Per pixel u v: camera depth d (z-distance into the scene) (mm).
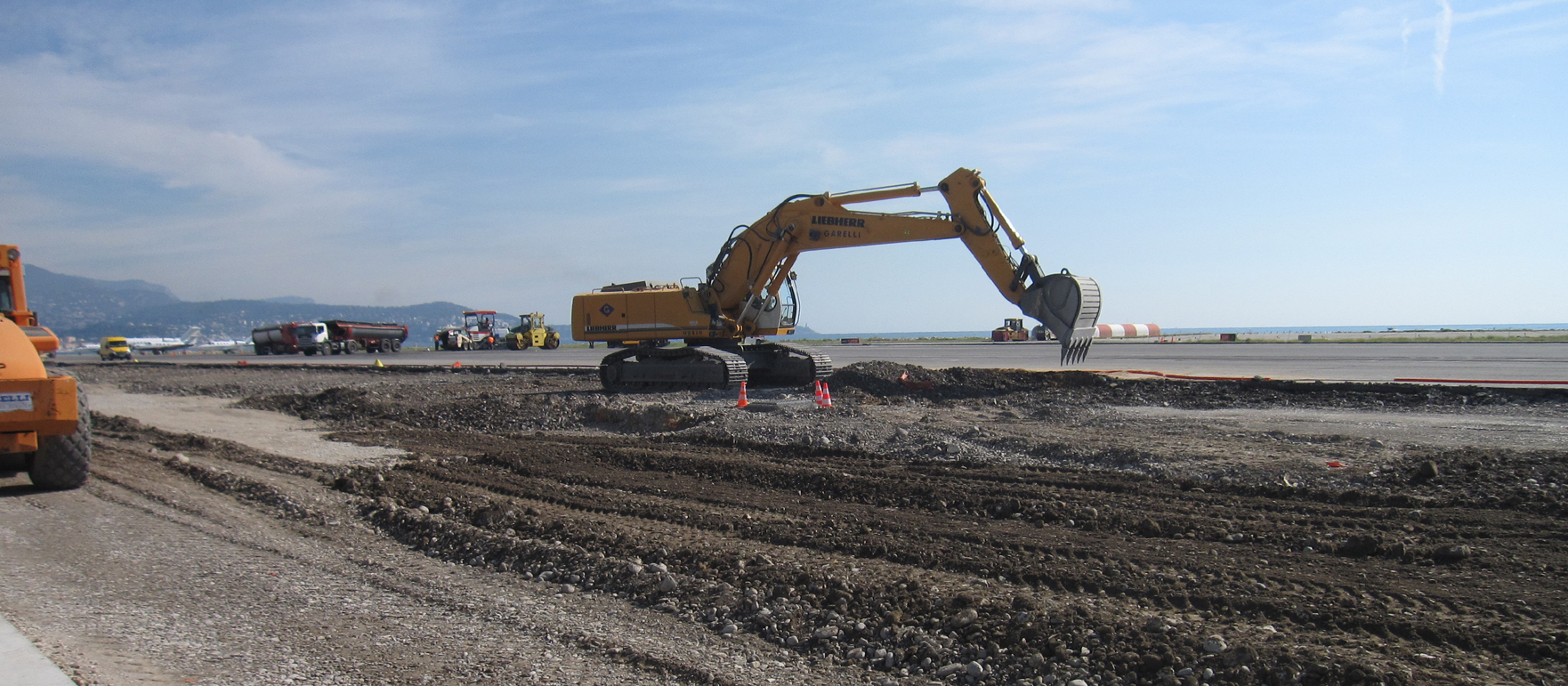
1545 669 4125
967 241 17141
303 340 57375
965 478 9391
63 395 8930
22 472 10594
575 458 11531
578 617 5293
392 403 18641
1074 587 5594
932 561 6191
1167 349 40312
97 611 5234
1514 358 28453
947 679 4348
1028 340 67188
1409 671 4094
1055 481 9047
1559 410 13734
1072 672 4270
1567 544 6230
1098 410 14508
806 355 20469
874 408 15367
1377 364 26422
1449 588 5344
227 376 33125
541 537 7031
